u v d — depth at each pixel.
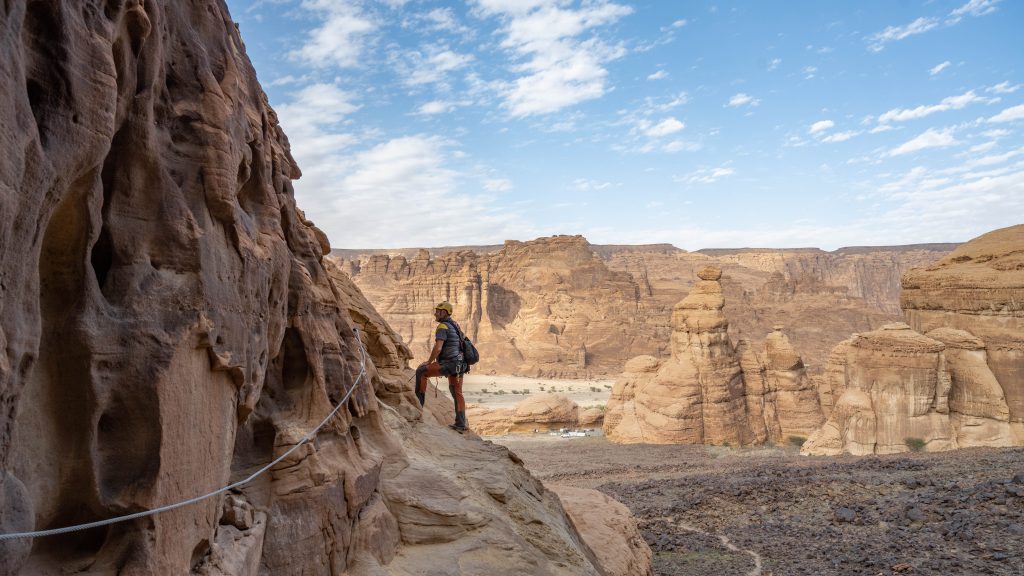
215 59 4.70
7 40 2.64
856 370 44.38
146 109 3.81
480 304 142.75
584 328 137.12
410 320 144.38
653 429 55.53
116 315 3.61
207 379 4.25
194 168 4.27
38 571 3.41
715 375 55.75
